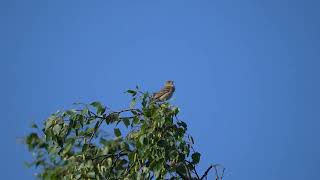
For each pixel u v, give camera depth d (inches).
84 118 641.6
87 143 634.2
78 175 612.4
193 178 615.5
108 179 622.5
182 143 613.9
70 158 634.2
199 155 615.2
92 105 639.8
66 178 618.5
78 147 661.9
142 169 604.7
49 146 650.2
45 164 700.7
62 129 639.8
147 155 602.5
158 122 607.8
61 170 637.3
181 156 612.1
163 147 602.2
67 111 639.1
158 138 607.5
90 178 615.8
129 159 608.4
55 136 636.7
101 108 637.9
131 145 637.9
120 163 640.4
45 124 639.8
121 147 634.2
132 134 636.1
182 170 612.7
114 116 639.8
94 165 621.6
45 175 669.3
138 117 634.2
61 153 649.0
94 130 640.4
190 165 614.9
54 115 641.0
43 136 660.7
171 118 614.9
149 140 605.6
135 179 605.9
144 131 609.0
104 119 639.8
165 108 617.9
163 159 594.9
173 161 613.3
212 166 612.1
